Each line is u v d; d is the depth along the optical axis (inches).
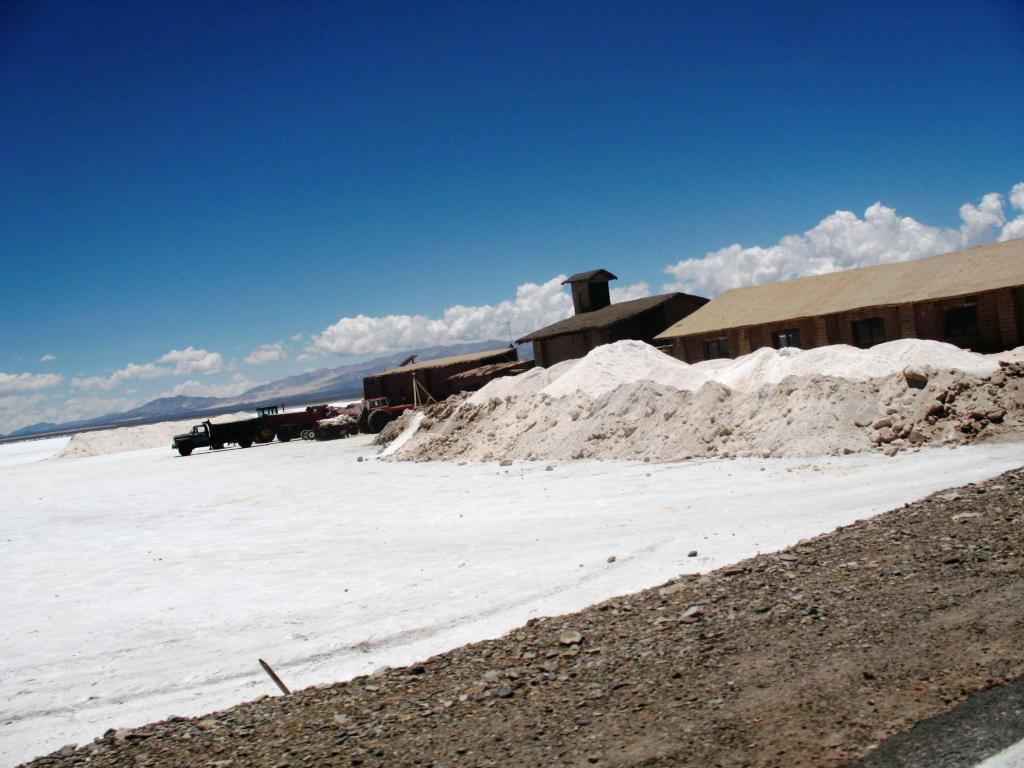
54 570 684.1
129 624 479.5
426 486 921.5
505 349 2306.8
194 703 327.0
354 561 570.9
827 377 832.3
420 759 204.2
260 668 365.7
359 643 382.3
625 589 396.5
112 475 1774.1
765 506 559.2
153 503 1111.0
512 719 223.0
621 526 563.8
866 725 185.2
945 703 191.3
